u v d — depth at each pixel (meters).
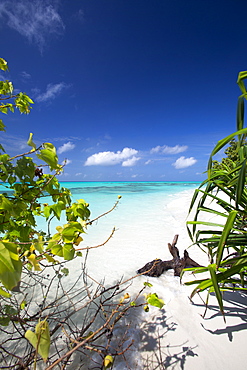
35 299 2.56
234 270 1.63
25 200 1.31
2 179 1.07
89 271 3.53
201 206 2.25
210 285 1.79
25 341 1.88
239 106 1.53
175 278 3.04
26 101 1.69
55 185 1.47
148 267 3.35
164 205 13.96
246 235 1.90
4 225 1.36
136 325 2.04
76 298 2.65
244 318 1.98
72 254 0.96
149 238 5.57
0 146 1.09
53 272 3.51
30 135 0.95
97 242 5.23
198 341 1.77
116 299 2.61
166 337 1.86
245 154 1.70
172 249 3.42
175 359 1.62
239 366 1.52
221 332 1.84
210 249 2.10
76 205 1.33
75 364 1.64
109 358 0.99
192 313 2.13
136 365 1.58
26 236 1.42
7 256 0.62
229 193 2.02
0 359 1.52
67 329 2.05
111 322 2.12
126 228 6.85
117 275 3.38
